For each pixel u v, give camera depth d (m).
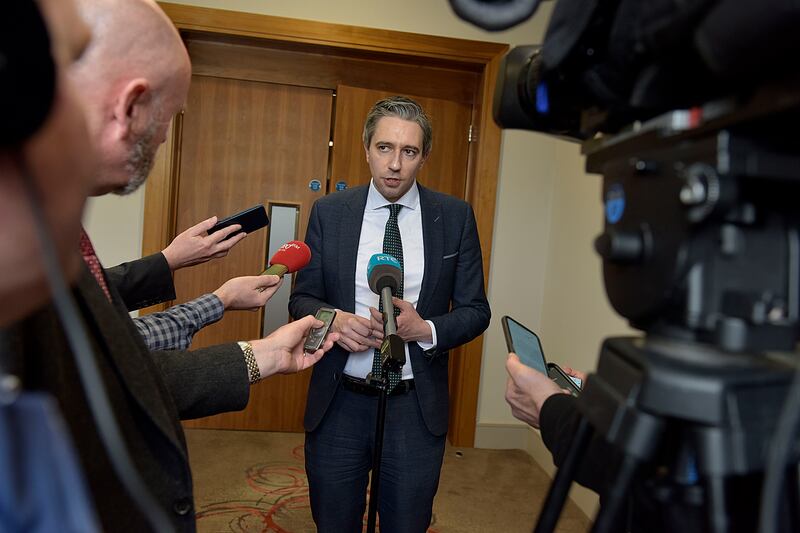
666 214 0.48
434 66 3.54
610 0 0.51
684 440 0.51
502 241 3.54
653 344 0.51
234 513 2.62
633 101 0.51
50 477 0.29
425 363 1.79
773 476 0.41
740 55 0.39
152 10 0.76
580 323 3.03
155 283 1.42
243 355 1.10
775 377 0.48
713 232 0.46
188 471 0.84
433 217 1.89
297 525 2.55
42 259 0.33
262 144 3.50
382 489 1.80
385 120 1.81
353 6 3.34
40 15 0.28
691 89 0.49
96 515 0.71
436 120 3.56
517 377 0.84
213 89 3.45
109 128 0.74
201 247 1.49
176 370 1.03
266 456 3.25
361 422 1.78
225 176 3.49
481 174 3.48
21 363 0.58
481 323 1.88
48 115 0.29
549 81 0.61
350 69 3.51
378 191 1.88
